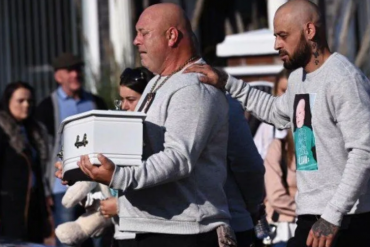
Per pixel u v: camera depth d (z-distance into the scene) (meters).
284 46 8.85
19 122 15.12
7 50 23.38
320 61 8.80
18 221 14.87
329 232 8.48
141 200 8.65
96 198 10.89
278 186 12.14
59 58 16.52
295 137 8.95
